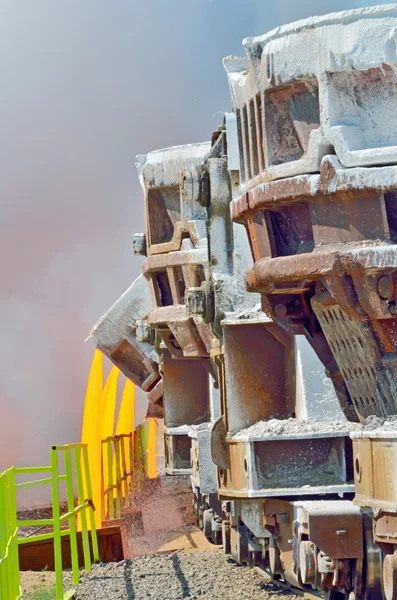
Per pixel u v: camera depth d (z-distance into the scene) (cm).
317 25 1786
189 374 3922
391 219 1723
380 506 1585
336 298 1777
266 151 1902
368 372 1878
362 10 1745
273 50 1848
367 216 1722
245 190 2048
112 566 2770
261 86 1903
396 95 1753
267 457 2105
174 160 3394
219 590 2297
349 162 1739
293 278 1855
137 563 2780
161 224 3484
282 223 1912
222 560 2723
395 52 1712
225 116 2591
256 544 2483
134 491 4725
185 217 3291
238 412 2381
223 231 2556
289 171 1842
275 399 2388
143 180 3525
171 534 3638
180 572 2559
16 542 2069
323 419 2203
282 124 1897
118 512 4153
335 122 1767
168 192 3450
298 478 2095
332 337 1967
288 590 2223
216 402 3400
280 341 2352
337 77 1772
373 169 1705
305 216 1855
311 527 1809
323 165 1752
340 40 1756
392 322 1767
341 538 1805
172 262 3341
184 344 3388
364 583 1811
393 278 1711
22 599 2216
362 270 1706
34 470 2231
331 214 1766
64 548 3020
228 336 2402
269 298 2062
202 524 3538
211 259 2550
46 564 3034
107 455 4244
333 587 1880
